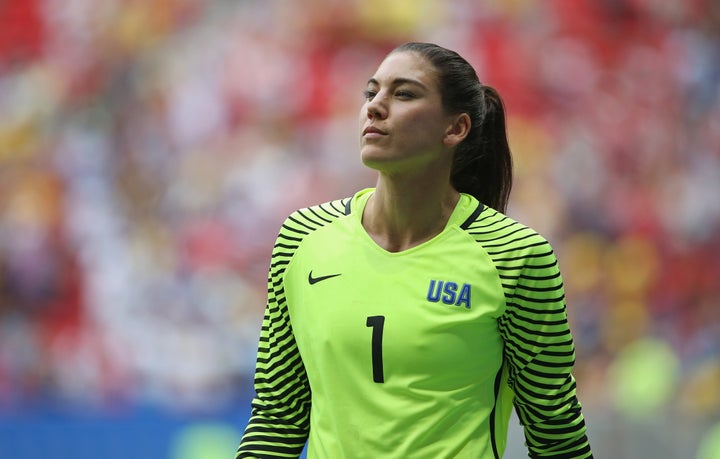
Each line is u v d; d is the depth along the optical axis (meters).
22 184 47.59
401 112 9.96
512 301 9.91
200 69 51.12
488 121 10.83
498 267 9.91
